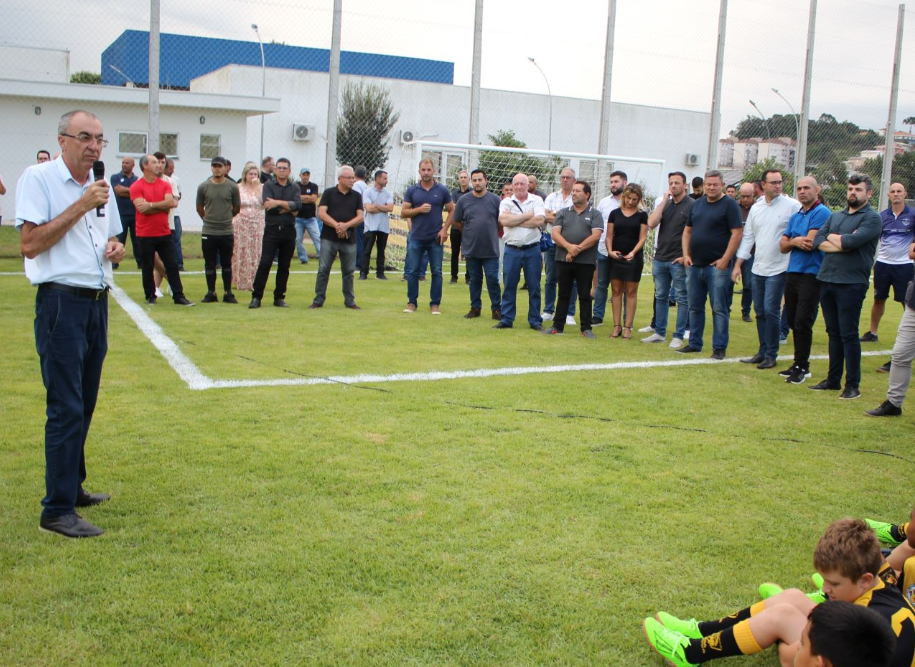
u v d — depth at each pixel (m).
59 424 3.40
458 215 9.48
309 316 9.26
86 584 3.02
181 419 5.06
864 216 6.24
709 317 10.96
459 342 8.08
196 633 2.73
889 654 1.92
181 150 21.94
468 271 9.65
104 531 3.48
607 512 3.86
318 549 3.37
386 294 11.51
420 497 3.95
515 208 8.86
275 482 4.07
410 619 2.86
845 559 2.40
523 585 3.14
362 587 3.07
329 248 9.76
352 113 24.91
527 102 29.30
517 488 4.12
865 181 6.20
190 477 4.10
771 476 4.49
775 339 7.54
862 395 6.62
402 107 28.00
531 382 6.46
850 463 4.79
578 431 5.15
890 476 4.58
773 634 2.54
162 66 28.77
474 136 15.12
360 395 5.80
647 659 2.71
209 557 3.26
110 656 2.58
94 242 3.51
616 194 10.02
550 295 10.30
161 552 3.30
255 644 2.68
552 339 8.55
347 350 7.42
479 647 2.72
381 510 3.78
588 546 3.49
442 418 5.30
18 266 12.35
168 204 9.31
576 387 6.37
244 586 3.04
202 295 10.52
